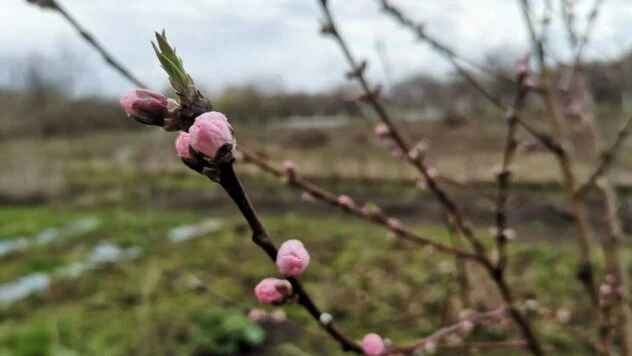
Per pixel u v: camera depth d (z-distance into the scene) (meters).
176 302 6.91
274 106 18.48
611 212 2.44
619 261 2.40
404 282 7.00
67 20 1.40
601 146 2.56
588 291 2.17
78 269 8.44
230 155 0.72
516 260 7.88
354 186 13.17
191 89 0.72
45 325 6.25
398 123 2.48
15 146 20.22
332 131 17.20
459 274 3.35
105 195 14.52
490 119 12.27
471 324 1.97
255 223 0.82
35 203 15.32
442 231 9.73
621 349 2.20
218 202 13.41
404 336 5.34
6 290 7.99
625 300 2.19
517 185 10.30
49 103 24.75
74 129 24.41
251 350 5.71
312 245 9.39
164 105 0.72
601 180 2.49
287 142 16.73
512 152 2.00
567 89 2.36
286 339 5.72
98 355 5.66
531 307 2.12
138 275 7.82
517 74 1.99
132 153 16.86
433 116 11.69
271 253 0.84
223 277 7.95
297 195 13.18
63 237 10.67
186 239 10.12
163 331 6.19
